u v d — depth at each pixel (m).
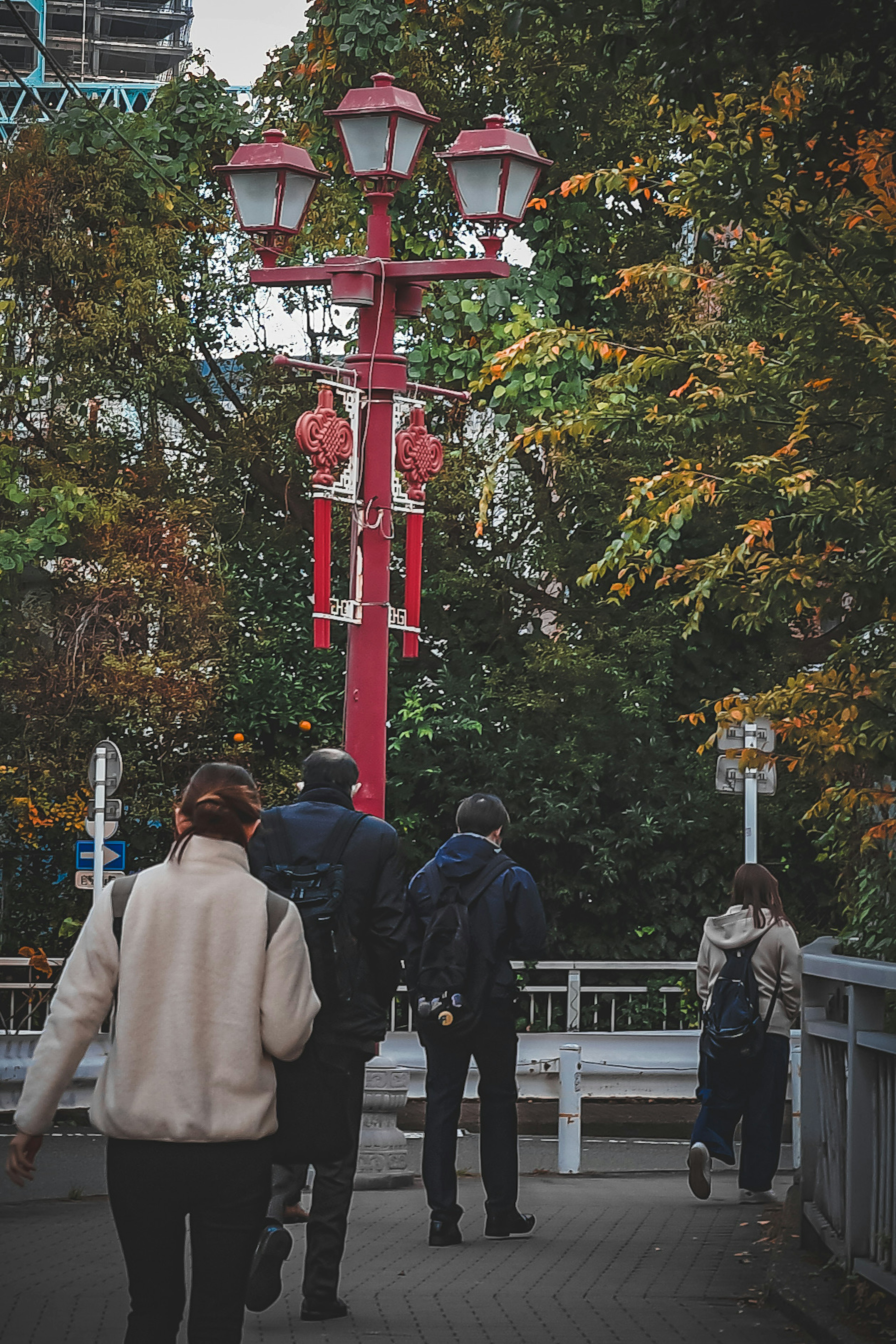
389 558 16.30
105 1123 5.72
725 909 25.00
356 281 15.84
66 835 24.52
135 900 5.85
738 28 8.30
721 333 16.03
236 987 5.80
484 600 25.23
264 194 16.25
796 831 25.06
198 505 24.77
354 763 9.06
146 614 24.53
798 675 10.61
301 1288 9.34
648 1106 22.00
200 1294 5.72
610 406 15.55
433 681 25.14
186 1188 5.69
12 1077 19.92
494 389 22.83
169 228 25.34
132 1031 5.74
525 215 24.06
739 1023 12.84
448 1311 8.82
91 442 25.03
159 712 23.81
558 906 25.00
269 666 24.70
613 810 24.98
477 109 24.78
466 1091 21.48
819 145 9.06
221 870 5.92
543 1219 12.22
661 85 8.97
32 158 24.97
